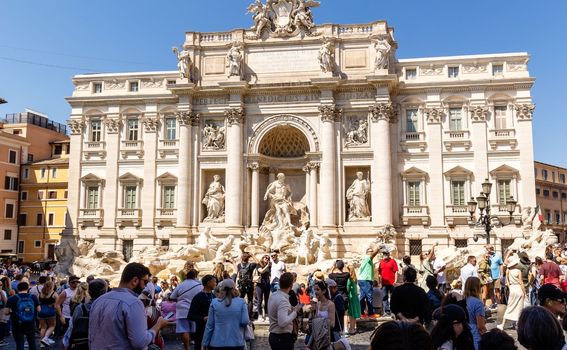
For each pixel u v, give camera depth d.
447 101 55.06
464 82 54.41
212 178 58.09
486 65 54.84
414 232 53.88
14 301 18.27
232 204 54.84
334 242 52.59
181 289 16.77
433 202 53.97
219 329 12.84
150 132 59.19
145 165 58.75
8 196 76.19
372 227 53.12
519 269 23.47
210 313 13.07
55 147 83.94
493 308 28.48
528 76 53.56
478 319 13.12
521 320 7.39
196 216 56.28
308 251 44.81
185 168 56.56
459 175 53.84
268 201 57.31
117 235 58.44
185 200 56.12
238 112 56.06
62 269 52.66
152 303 15.09
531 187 52.41
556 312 10.59
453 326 9.77
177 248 54.56
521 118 53.50
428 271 24.08
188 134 57.12
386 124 53.78
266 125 56.34
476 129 54.16
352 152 54.44
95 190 59.94
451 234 53.25
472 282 13.66
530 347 7.23
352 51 55.91
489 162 53.69
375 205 53.41
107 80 60.91
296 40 56.72
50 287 22.12
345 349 11.94
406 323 6.25
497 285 27.25
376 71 54.06
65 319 22.17
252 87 56.22
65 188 76.31
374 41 55.19
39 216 76.88
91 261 49.84
